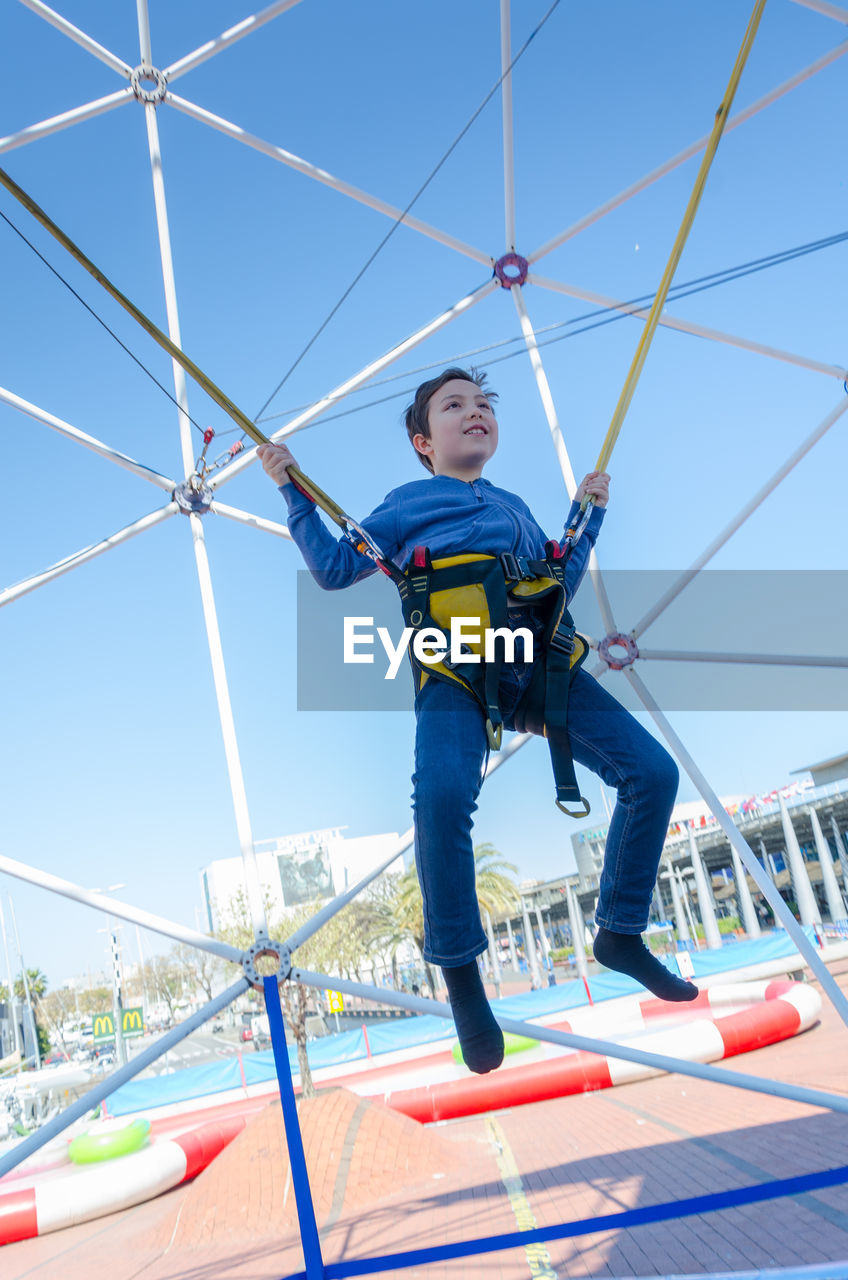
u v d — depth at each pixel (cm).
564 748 242
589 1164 974
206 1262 907
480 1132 1354
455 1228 805
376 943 5934
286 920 6316
